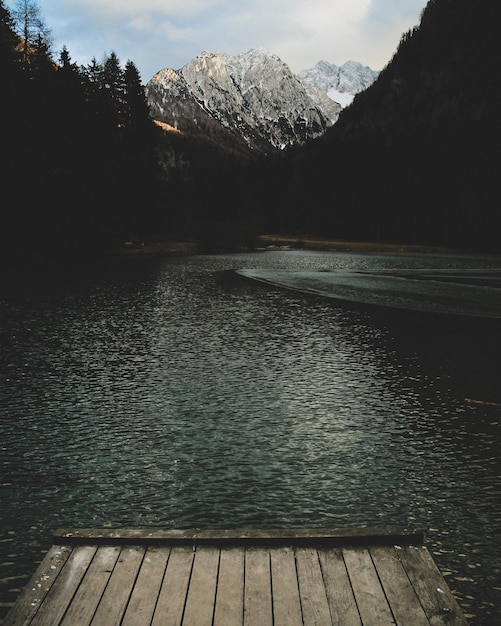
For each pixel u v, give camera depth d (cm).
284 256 6738
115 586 429
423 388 1244
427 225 10462
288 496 732
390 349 1647
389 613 402
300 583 436
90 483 761
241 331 1886
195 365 1414
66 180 4991
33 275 3675
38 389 1193
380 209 10762
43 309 2278
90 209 5428
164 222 8225
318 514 686
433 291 3200
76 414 1039
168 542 493
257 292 3016
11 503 701
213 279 3688
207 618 393
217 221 8750
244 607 405
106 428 968
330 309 2439
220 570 452
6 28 4547
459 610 405
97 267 4453
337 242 9706
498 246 9519
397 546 495
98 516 671
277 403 1122
